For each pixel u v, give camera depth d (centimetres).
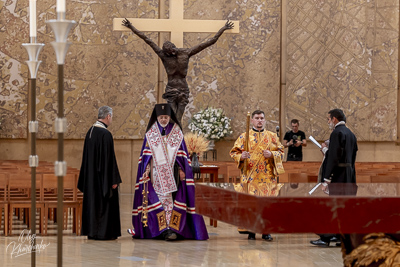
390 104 1697
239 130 1688
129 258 720
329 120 845
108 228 868
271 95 1689
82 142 1616
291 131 1549
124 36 1627
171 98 1059
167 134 901
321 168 843
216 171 1007
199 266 673
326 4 1697
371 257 343
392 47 1692
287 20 1703
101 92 1619
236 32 1085
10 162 1331
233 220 320
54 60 1589
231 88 1694
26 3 1577
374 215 297
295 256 745
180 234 871
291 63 1702
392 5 1688
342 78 1702
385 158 1719
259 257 735
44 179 900
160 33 1631
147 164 887
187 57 1063
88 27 1606
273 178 912
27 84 1581
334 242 868
